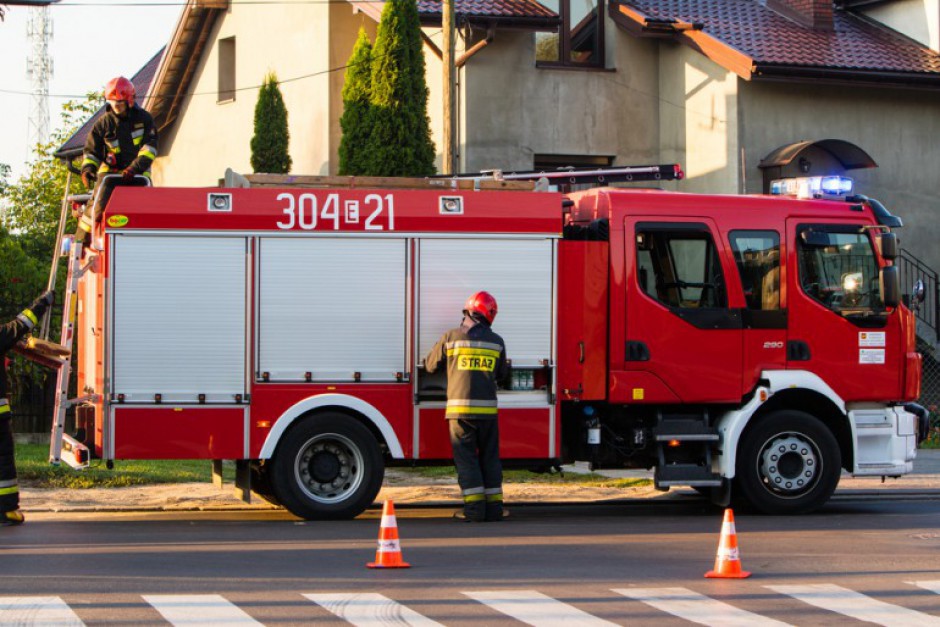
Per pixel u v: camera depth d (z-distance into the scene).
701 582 13.18
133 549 14.94
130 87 18.78
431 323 17.83
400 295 17.75
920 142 36.12
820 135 34.84
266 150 37.88
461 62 33.03
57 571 13.41
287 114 38.38
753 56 33.09
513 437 18.08
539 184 19.14
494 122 34.22
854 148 33.34
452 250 17.89
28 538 15.81
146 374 17.14
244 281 17.36
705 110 34.78
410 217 17.78
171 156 49.84
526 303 18.08
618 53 35.94
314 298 17.53
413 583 12.94
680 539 16.17
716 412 19.08
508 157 34.41
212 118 46.34
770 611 11.82
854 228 19.36
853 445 19.22
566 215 19.55
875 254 19.44
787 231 19.05
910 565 14.30
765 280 18.94
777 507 18.88
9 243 28.67
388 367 17.72
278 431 17.38
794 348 19.00
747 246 18.92
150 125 18.95
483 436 17.64
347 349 17.61
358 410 17.59
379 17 33.66
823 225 19.22
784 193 20.25
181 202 17.23
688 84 35.34
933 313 35.09
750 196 19.16
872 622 11.45
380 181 18.34
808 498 18.94
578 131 35.31
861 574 13.71
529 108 34.69
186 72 47.88
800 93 34.59
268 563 14.04
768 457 18.84
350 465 17.75
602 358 18.33
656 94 36.44
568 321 18.23
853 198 19.75
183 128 48.66
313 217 17.53
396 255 17.75
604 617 11.45
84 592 12.30
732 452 18.61
